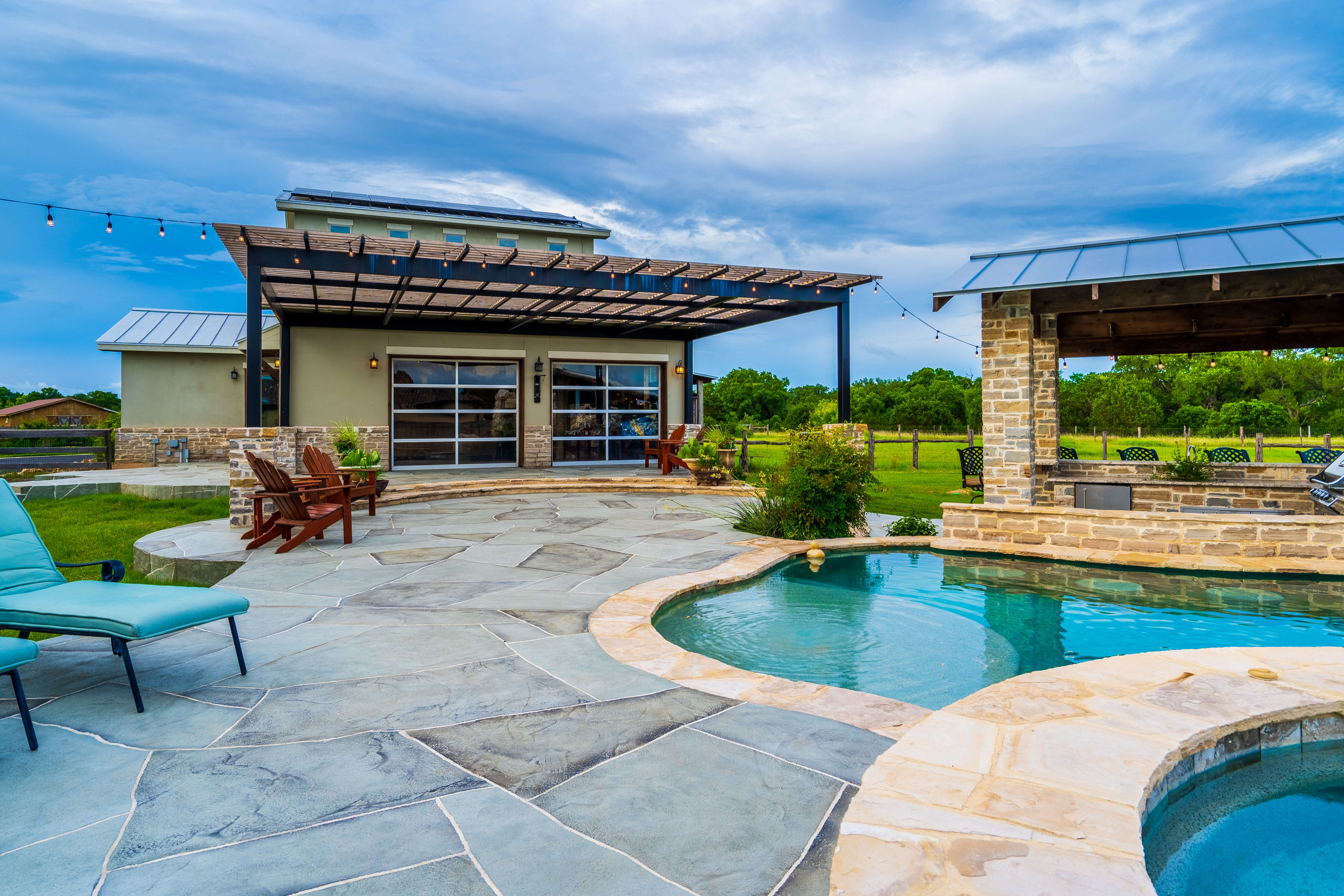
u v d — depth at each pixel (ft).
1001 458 28.68
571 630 14.84
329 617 15.87
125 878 6.40
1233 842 8.07
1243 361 135.33
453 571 20.80
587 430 54.90
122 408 57.52
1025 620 17.61
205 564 22.12
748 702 10.91
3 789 8.14
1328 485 29.09
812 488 27.09
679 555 23.35
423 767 8.68
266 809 7.68
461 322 50.90
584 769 8.61
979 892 5.48
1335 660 11.69
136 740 9.51
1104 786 7.26
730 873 6.48
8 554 12.06
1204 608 18.66
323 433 45.52
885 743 9.40
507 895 6.15
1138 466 38.99
